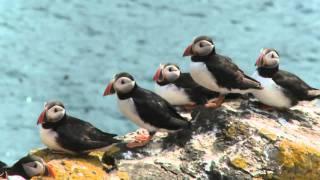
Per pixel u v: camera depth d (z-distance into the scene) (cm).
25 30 5675
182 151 1266
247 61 5250
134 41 5572
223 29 5884
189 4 6375
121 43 5538
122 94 1268
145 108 1259
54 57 5203
